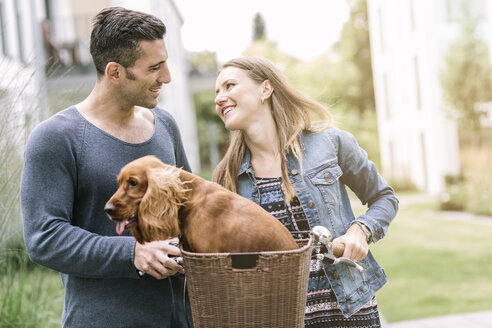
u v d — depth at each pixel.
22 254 3.99
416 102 19.73
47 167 1.99
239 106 2.31
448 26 17.64
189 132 21.00
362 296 2.29
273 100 2.40
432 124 18.06
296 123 2.41
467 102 15.33
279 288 1.64
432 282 6.71
